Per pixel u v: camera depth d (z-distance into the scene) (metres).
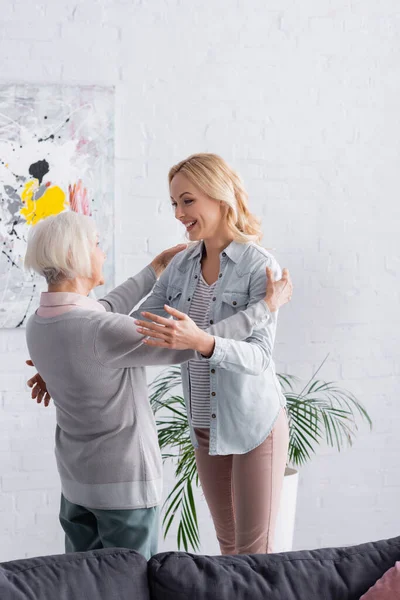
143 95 3.09
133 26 3.07
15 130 2.96
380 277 3.37
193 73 3.13
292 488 2.76
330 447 3.38
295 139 3.24
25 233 3.00
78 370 1.88
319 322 3.32
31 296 3.03
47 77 3.01
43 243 1.92
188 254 2.43
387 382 3.41
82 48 3.03
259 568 1.73
